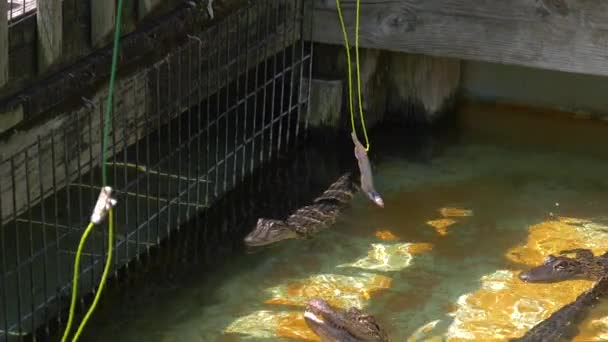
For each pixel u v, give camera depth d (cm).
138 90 668
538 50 807
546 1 791
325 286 691
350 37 862
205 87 748
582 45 793
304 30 875
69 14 595
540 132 959
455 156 907
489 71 1009
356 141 587
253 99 902
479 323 649
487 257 734
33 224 704
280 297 675
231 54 777
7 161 536
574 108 993
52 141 574
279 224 744
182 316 647
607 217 795
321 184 848
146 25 673
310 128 916
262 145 844
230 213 788
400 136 948
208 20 735
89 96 618
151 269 700
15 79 557
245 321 643
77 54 610
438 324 647
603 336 639
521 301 679
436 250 743
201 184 802
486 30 815
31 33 566
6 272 611
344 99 911
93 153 638
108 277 680
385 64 949
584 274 710
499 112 1002
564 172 875
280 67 902
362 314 621
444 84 970
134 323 634
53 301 638
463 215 797
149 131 689
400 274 709
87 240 706
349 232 768
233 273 705
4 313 562
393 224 783
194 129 863
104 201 363
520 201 821
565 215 799
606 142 938
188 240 743
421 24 833
